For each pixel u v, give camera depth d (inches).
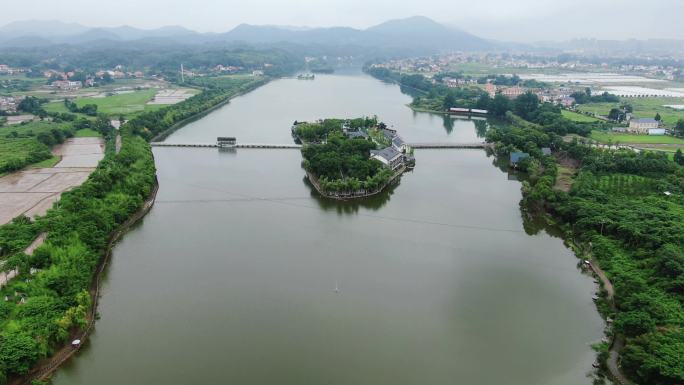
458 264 5191.9
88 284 4441.4
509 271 5073.8
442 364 3663.9
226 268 4987.7
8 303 3902.6
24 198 6860.2
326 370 3567.9
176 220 6245.1
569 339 3988.7
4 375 3206.2
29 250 4906.5
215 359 3663.9
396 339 3941.9
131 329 4001.0
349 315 4239.7
